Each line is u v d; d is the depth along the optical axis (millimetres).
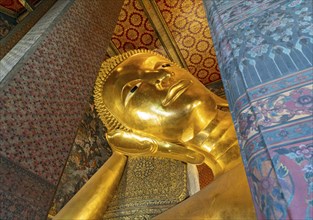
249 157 833
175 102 2490
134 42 4617
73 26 2311
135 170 2793
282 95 894
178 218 1679
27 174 1455
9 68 1665
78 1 2539
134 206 2455
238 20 1319
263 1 1358
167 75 2582
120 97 2717
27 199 1401
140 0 4121
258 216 765
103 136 4227
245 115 926
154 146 2602
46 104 1737
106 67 2967
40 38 1921
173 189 2602
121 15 4285
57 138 1724
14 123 1494
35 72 1750
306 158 717
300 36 1043
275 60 1014
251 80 997
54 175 1607
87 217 2146
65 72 2000
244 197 1520
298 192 667
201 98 2514
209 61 4910
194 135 2506
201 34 4574
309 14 1111
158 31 4492
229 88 1091
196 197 1786
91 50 2414
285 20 1152
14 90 1566
